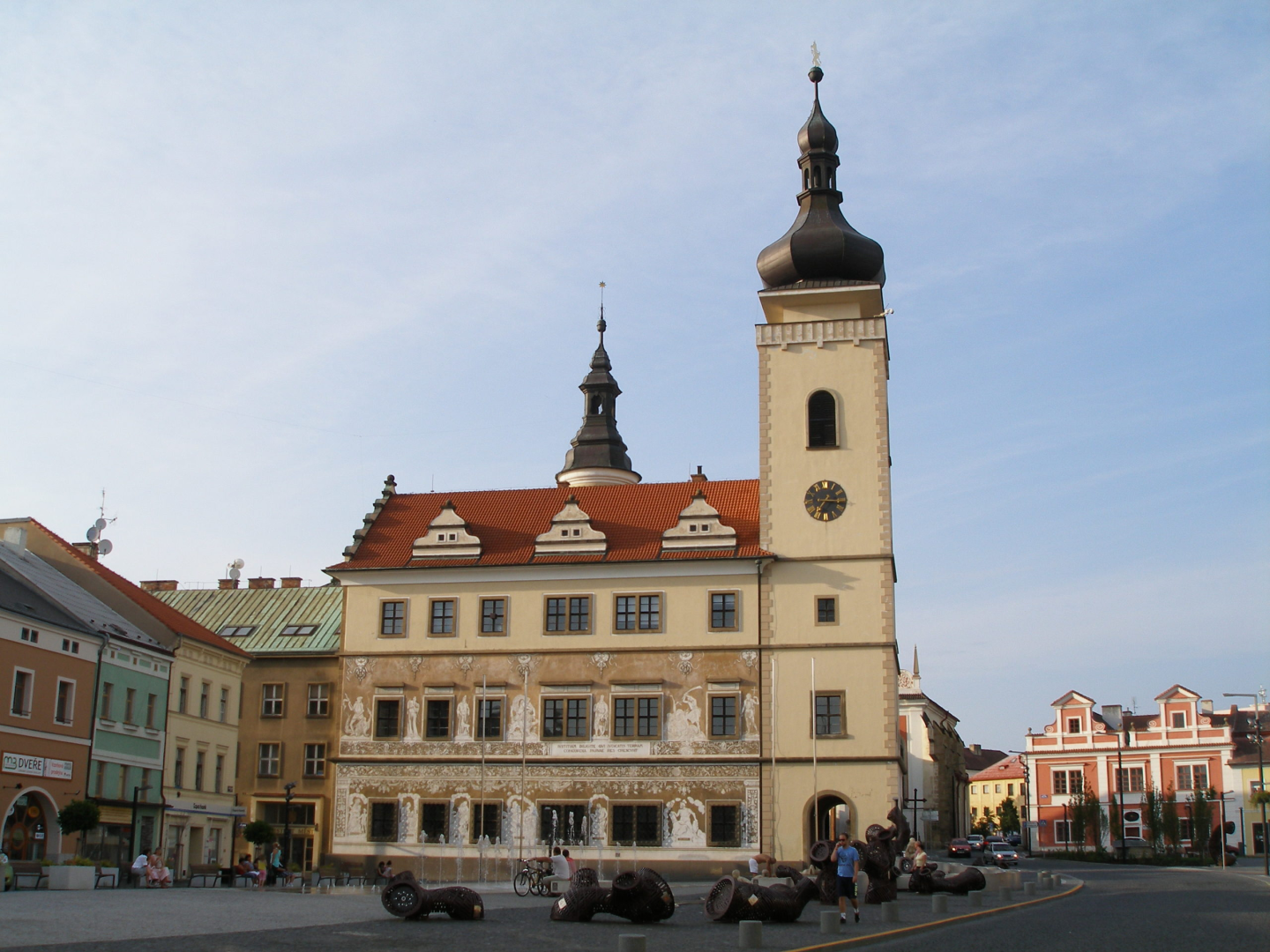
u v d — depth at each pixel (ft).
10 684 187.73
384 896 118.83
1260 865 359.87
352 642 250.57
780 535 238.89
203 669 247.29
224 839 252.21
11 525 244.63
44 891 152.87
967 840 366.63
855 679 230.07
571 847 233.35
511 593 246.27
